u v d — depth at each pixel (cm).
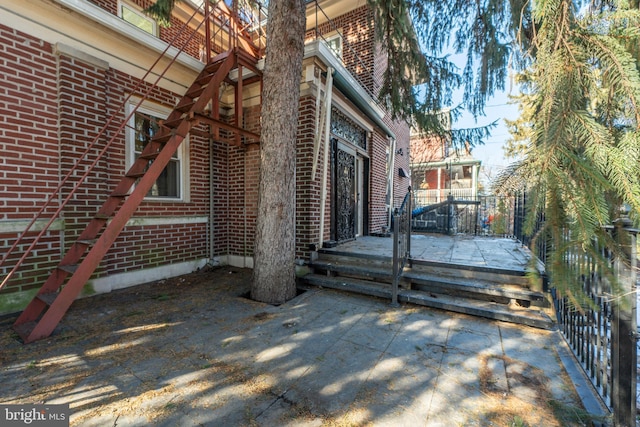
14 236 337
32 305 305
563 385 205
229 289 438
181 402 188
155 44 454
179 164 529
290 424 170
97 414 176
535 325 301
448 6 405
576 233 109
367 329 300
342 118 634
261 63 484
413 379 214
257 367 230
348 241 633
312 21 799
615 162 104
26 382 208
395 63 472
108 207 367
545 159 114
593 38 113
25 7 339
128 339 276
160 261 494
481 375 219
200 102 399
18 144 339
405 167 1173
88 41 396
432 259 436
